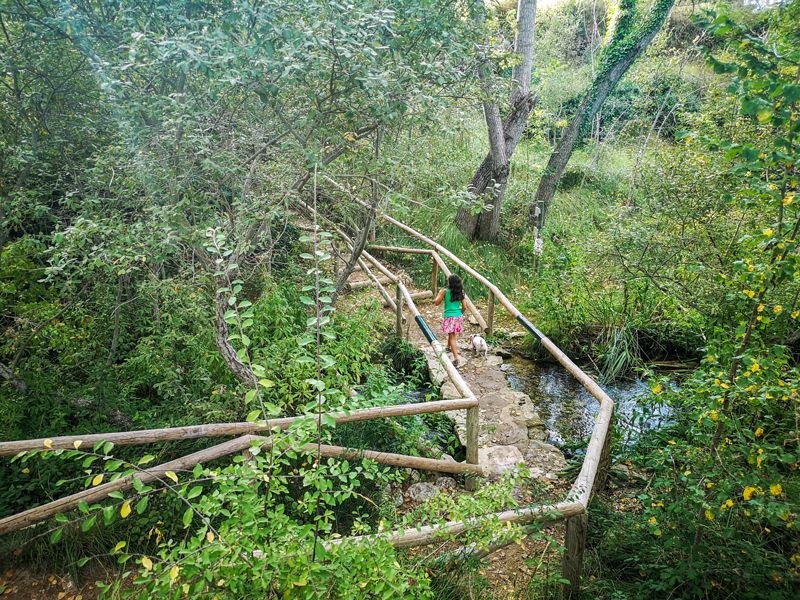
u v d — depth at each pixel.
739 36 2.21
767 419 3.57
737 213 5.31
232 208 4.57
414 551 3.46
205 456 3.07
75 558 3.26
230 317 2.09
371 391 4.34
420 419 5.20
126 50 3.40
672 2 8.96
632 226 6.27
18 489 3.53
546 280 7.79
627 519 3.82
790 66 2.25
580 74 15.17
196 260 4.96
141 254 3.50
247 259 6.00
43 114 4.20
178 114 3.38
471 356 7.05
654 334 6.94
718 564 3.12
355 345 5.13
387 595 1.99
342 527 3.71
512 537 2.91
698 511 3.21
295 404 4.24
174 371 4.43
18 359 4.29
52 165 4.66
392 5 3.67
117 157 4.02
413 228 10.05
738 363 3.10
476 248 9.94
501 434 5.30
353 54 3.19
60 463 3.72
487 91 4.98
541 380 6.66
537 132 13.37
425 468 4.29
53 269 3.50
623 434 4.88
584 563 3.56
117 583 1.98
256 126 4.08
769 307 2.88
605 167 13.03
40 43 3.81
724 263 5.27
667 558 3.36
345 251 8.49
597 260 7.33
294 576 1.93
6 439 3.81
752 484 2.80
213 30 3.16
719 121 6.21
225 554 1.94
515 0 12.70
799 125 2.14
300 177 4.16
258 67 3.06
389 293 8.73
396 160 4.32
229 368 4.45
